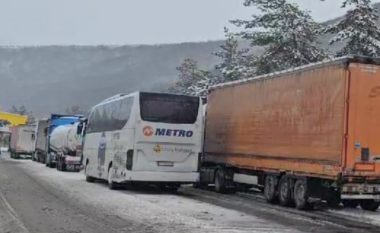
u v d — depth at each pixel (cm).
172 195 2947
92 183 3650
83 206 2267
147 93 2958
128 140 2961
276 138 2606
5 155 11056
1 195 2600
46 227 1680
